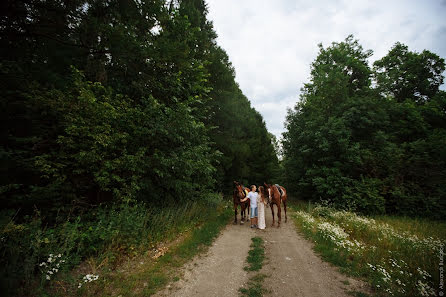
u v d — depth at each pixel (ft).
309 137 46.39
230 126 46.39
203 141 28.99
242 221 28.76
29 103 14.32
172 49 21.89
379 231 22.84
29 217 12.97
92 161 15.24
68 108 15.38
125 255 14.47
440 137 41.63
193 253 16.19
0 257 10.00
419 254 16.15
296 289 11.39
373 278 12.35
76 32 18.35
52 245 11.66
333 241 18.47
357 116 42.73
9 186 11.93
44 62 16.89
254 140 67.05
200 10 42.04
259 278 12.63
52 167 14.67
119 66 22.15
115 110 17.47
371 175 41.27
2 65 13.74
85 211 16.60
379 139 41.42
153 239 17.56
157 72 24.66
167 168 22.07
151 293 10.51
